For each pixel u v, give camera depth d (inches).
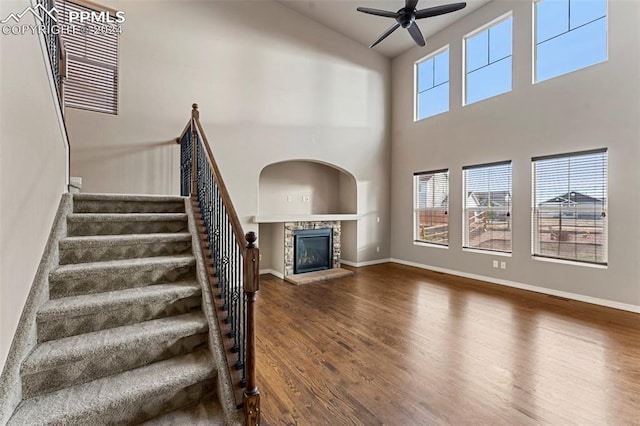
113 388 63.0
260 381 90.7
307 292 187.5
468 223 224.4
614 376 93.4
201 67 189.2
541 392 85.6
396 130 281.4
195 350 79.4
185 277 96.0
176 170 179.5
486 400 82.0
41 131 76.2
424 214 258.5
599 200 159.3
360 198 267.0
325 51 242.7
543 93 180.1
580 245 166.7
